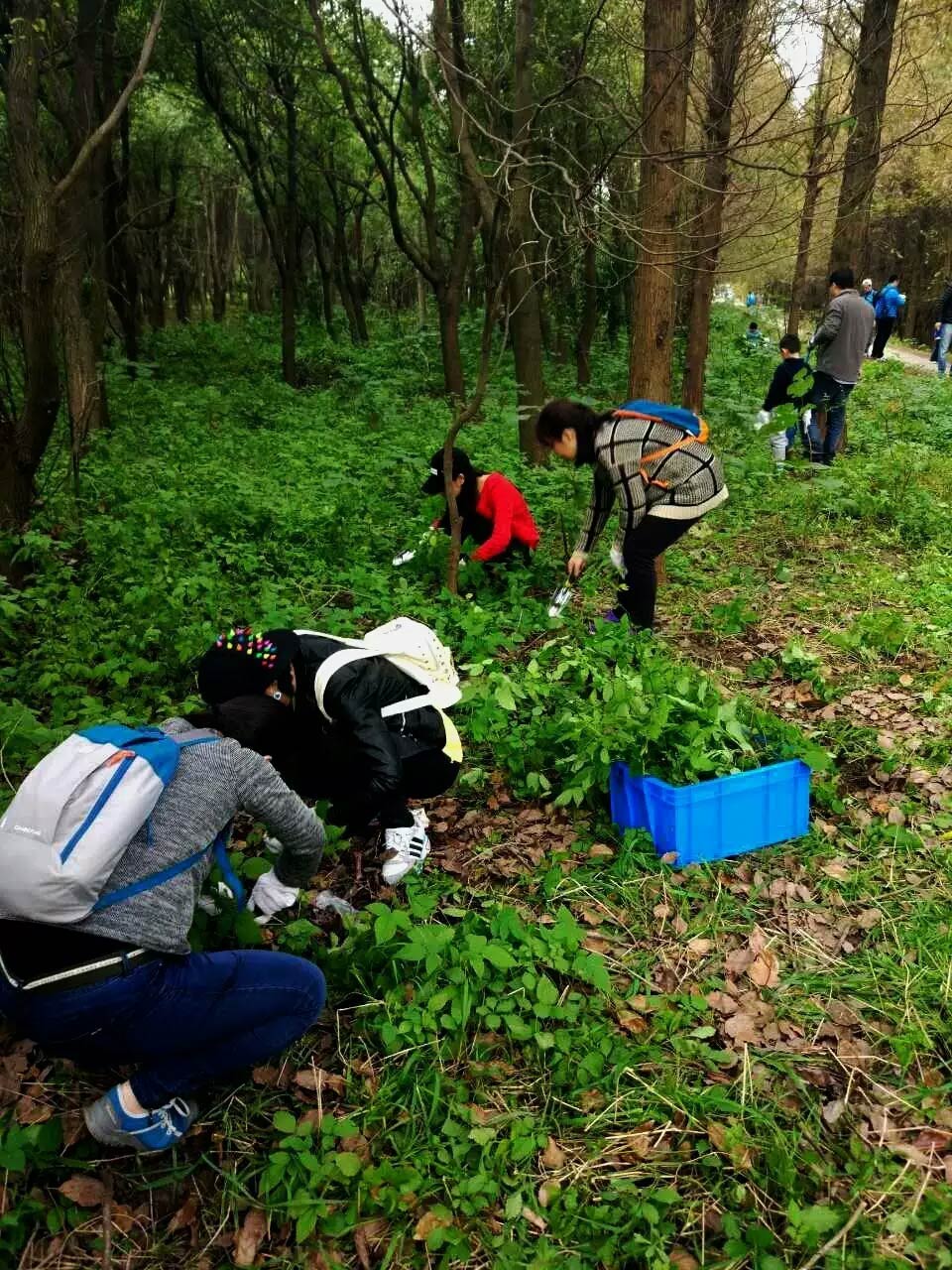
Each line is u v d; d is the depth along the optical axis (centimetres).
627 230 547
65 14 935
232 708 266
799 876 338
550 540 692
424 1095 253
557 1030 266
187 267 2827
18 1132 229
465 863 351
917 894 325
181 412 1200
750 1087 252
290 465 897
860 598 596
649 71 530
